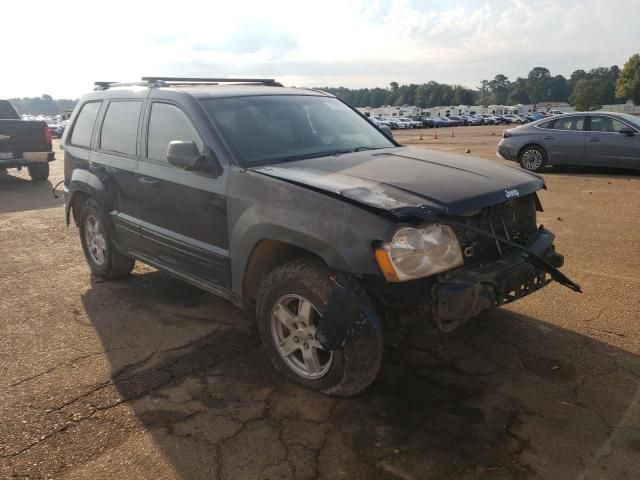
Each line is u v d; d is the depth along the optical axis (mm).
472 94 166750
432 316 2918
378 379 3469
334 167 3592
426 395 3281
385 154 4051
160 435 2967
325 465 2693
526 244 3521
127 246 4910
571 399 3201
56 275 5699
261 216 3369
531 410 3105
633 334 3982
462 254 3064
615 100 133500
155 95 4457
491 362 3648
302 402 3240
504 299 3141
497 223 3357
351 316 2955
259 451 2812
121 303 4879
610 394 3242
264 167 3602
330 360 3174
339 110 4836
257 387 3428
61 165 16719
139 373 3639
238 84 4980
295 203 3199
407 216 2842
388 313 3109
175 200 4098
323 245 3035
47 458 2803
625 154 11719
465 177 3424
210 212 3789
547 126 12867
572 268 5461
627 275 5223
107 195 4961
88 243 5574
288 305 3402
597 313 4352
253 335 4188
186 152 3725
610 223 7359
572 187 10484
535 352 3764
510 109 120750
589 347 3811
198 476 2645
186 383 3498
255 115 4141
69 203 5629
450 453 2756
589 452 2740
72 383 3523
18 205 9789
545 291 4832
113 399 3326
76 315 4625
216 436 2945
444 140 30016
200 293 5098
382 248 2820
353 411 3131
